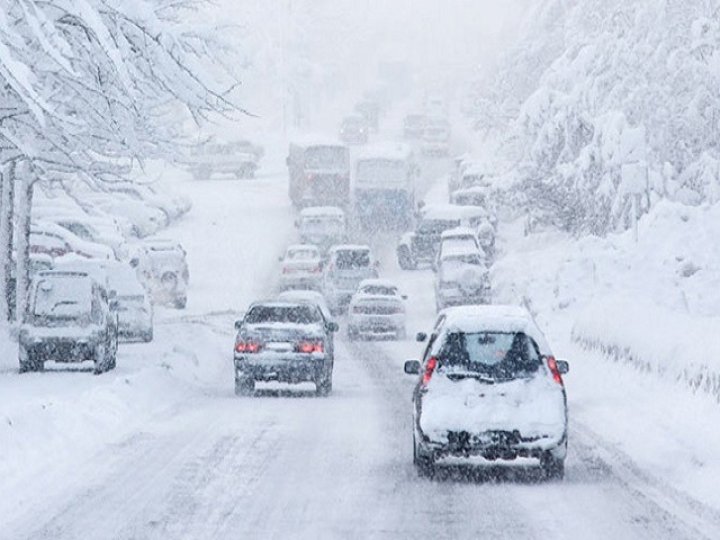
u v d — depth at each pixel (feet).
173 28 175.73
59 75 180.24
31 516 103.09
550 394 127.75
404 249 483.92
